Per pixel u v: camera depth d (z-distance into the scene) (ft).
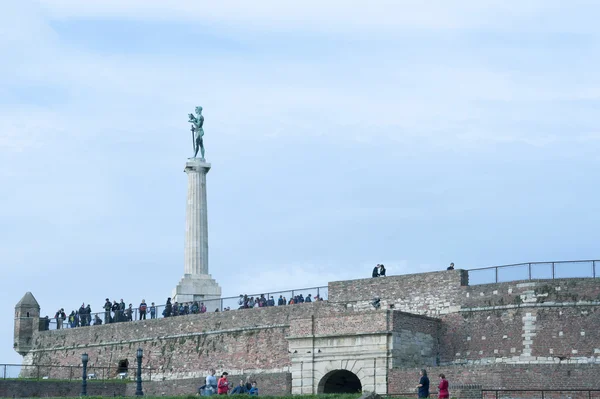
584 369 344.08
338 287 408.05
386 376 364.17
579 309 366.84
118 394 413.39
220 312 426.10
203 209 481.87
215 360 422.41
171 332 437.17
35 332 481.46
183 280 473.67
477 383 350.02
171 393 402.31
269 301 426.10
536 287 372.99
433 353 382.22
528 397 342.03
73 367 449.06
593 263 369.30
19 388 401.70
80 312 477.36
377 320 368.07
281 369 404.77
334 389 380.17
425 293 391.65
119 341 450.71
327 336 374.84
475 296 382.42
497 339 375.45
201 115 492.13
